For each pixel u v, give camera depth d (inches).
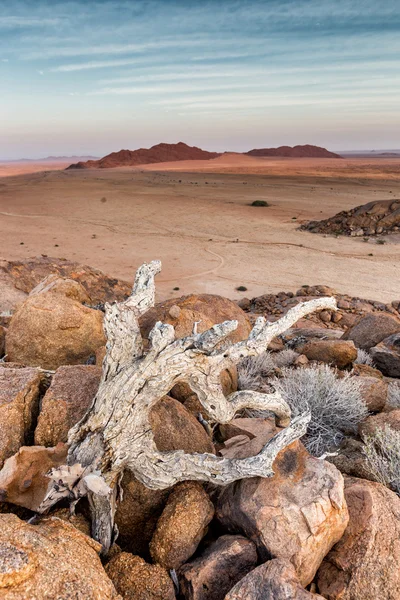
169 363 147.3
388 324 464.1
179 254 1471.5
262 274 1221.1
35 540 115.3
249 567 142.9
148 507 165.2
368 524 156.6
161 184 4611.2
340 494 153.6
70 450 152.9
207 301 350.3
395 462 199.5
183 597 139.9
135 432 151.6
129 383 147.8
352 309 852.6
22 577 103.0
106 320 152.5
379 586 144.3
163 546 147.0
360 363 383.6
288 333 508.1
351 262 1332.4
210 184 4653.1
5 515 122.5
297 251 1478.8
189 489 160.9
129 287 724.7
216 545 150.8
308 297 926.4
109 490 136.4
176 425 191.6
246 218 2165.4
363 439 238.7
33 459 154.7
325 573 150.9
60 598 104.9
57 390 185.9
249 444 188.2
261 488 156.6
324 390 265.3
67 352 265.3
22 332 264.5
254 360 331.0
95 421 149.3
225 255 1445.6
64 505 157.5
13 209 2645.2
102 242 1691.7
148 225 2044.8
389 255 1405.0
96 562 122.0
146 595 132.0
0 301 596.7
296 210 2434.8
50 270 684.1
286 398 263.6
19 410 178.5
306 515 146.0
